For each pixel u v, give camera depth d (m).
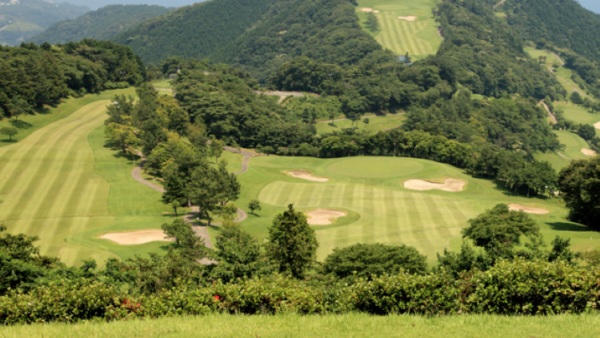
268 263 33.69
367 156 170.00
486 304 23.92
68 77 186.88
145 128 133.00
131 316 23.69
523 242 61.56
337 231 79.88
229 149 173.88
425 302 23.59
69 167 115.69
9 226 78.81
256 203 95.62
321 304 24.95
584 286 22.72
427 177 135.25
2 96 145.38
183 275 33.91
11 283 30.22
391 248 48.28
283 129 188.62
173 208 96.62
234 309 24.64
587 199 73.69
